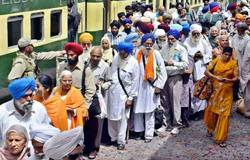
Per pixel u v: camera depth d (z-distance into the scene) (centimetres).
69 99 648
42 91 590
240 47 1025
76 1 1255
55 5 1001
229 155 823
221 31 1065
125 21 1019
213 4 1538
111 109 802
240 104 1057
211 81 845
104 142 853
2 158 423
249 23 1261
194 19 1623
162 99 905
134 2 1480
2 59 808
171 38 880
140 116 859
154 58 832
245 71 1020
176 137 895
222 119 846
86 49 816
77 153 369
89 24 1366
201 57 945
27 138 427
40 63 925
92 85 712
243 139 905
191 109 984
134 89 806
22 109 502
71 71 705
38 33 942
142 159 789
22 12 864
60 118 595
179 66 878
